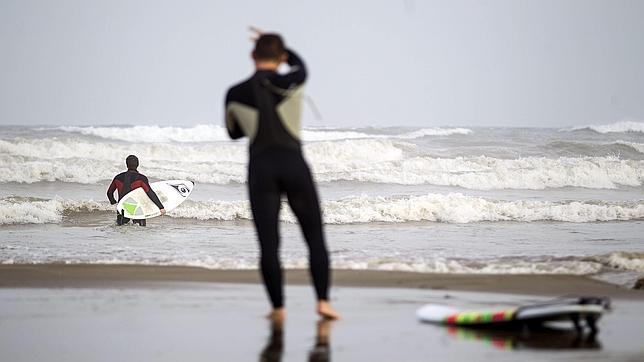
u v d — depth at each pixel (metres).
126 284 30.39
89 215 65.06
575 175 89.94
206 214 64.31
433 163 94.19
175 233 54.50
